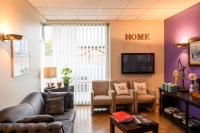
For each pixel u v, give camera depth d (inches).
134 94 219.8
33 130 89.1
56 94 176.7
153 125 128.0
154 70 261.0
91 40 259.4
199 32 175.8
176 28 222.1
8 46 126.2
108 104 216.8
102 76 262.2
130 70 257.8
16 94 139.3
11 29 131.6
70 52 257.8
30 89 175.5
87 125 182.9
